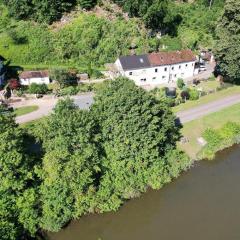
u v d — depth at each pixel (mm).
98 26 106062
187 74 105250
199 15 125500
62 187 55906
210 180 68875
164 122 67000
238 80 99500
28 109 84000
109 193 61250
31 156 57000
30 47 101062
